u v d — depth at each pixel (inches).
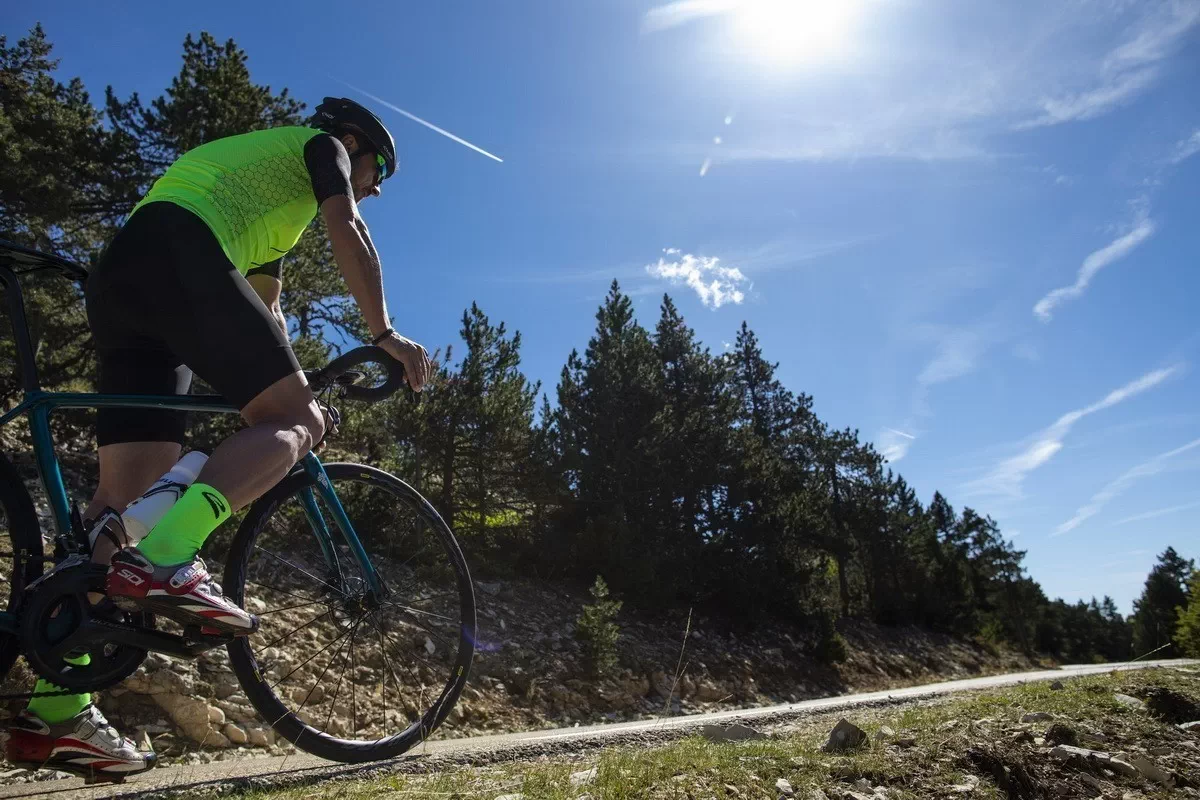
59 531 69.7
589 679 385.1
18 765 74.3
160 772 97.2
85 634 64.4
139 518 67.1
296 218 78.1
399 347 77.8
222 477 65.4
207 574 66.3
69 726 73.7
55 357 448.1
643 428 612.4
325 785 77.5
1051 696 138.6
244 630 67.5
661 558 570.9
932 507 1617.9
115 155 489.1
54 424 355.6
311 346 428.1
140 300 68.5
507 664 360.8
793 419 1212.5
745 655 569.3
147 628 67.9
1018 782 83.9
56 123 493.7
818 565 809.5
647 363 681.0
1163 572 2020.2
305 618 245.1
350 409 419.8
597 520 562.9
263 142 75.7
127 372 78.1
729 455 708.7
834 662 657.6
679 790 69.3
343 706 210.1
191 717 191.8
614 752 92.6
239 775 89.2
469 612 98.4
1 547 70.4
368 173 87.1
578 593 529.3
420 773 86.1
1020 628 1483.8
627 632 493.0
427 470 502.6
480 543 513.3
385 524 116.0
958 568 1277.1
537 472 555.8
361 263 74.7
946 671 850.8
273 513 86.0
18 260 74.4
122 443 78.6
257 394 68.0
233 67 474.3
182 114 463.2
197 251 67.6
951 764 85.1
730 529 693.9
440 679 126.6
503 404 517.7
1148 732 109.4
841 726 96.8
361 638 104.6
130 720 186.4
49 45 594.9
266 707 83.7
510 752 99.0
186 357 68.9
